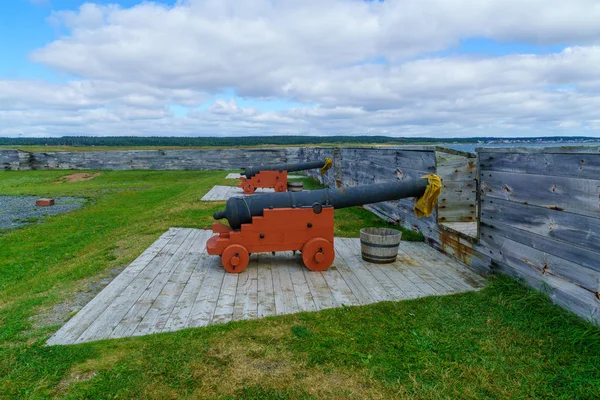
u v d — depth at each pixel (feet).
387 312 13.60
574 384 9.32
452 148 21.31
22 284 19.11
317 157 61.72
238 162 90.84
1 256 25.48
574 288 12.05
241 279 17.20
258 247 18.22
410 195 18.69
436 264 18.98
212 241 18.79
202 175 80.48
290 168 46.29
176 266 19.07
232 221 18.25
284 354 10.94
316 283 16.63
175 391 9.42
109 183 70.95
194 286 16.38
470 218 21.58
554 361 10.27
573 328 11.41
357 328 12.45
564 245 12.39
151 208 42.09
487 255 16.76
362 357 10.75
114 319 13.32
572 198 12.01
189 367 10.34
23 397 9.21
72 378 9.97
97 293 15.90
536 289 13.76
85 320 13.25
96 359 10.77
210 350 11.15
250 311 13.87
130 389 9.47
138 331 12.45
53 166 89.15
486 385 9.47
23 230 33.27
